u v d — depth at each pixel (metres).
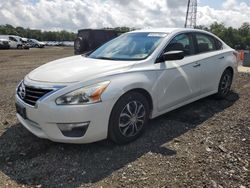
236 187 3.21
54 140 3.76
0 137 4.38
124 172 3.47
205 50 5.74
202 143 4.25
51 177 3.38
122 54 4.79
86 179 3.34
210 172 3.48
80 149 4.01
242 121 5.15
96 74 3.89
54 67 4.34
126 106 4.04
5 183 3.27
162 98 4.62
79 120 3.64
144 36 5.15
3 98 6.59
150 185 3.22
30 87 3.91
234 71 6.54
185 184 3.25
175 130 4.70
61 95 3.64
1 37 36.59
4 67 13.48
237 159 3.80
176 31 5.19
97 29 15.04
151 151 3.98
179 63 4.91
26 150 3.99
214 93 6.06
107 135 3.94
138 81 4.12
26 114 3.92
